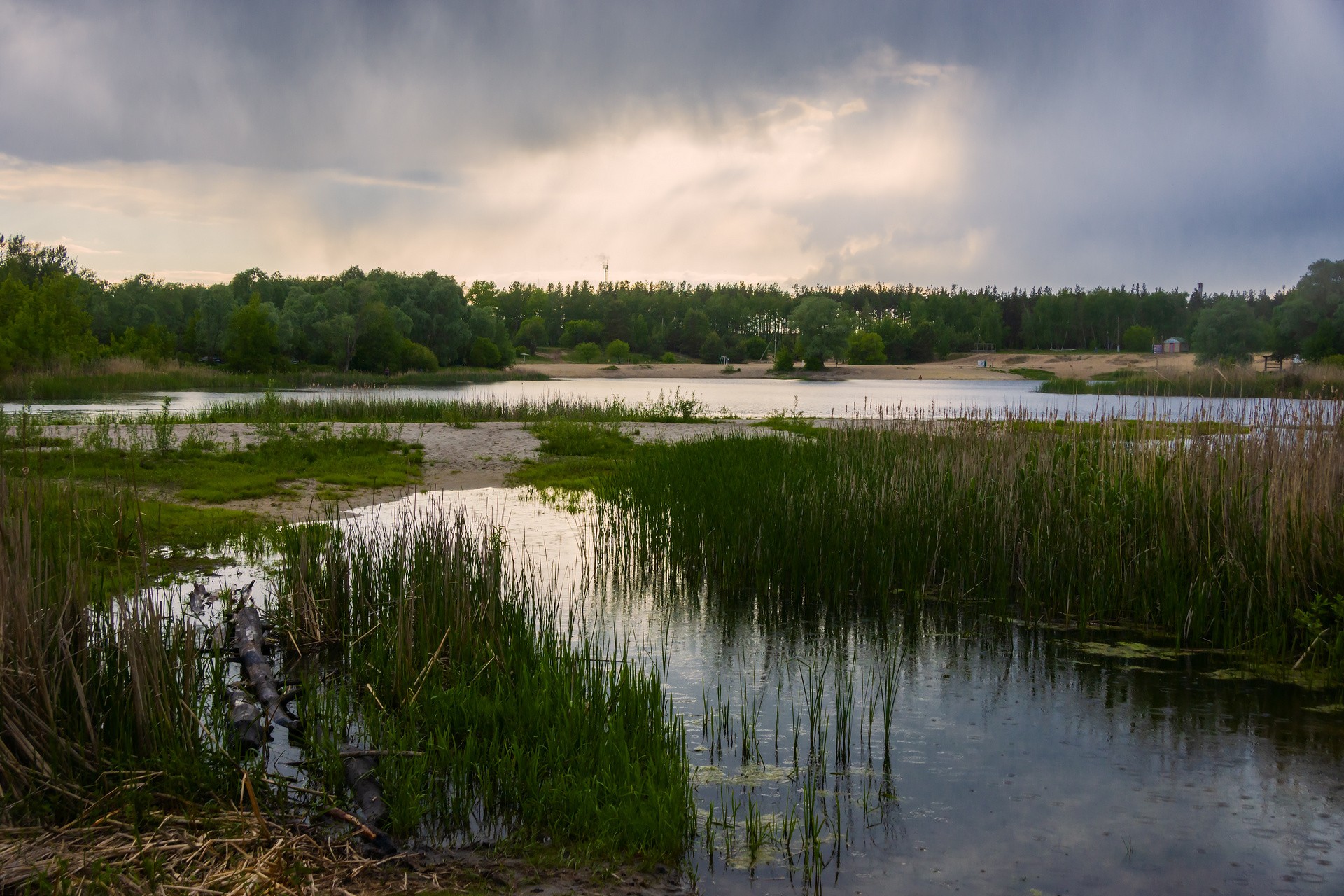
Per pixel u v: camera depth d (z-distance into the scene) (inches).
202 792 187.2
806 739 236.2
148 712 197.8
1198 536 341.7
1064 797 205.2
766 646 314.3
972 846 182.9
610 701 237.8
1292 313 2893.7
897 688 274.1
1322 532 310.5
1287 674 285.3
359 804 188.1
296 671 281.9
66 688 199.2
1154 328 6092.5
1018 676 285.7
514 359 4480.8
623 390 2687.0
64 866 147.9
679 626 337.4
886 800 202.7
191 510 504.4
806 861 169.8
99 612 225.6
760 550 402.3
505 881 163.0
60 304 2220.7
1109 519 366.0
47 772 177.8
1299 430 362.9
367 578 322.3
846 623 342.6
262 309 2842.0
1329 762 223.3
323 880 157.8
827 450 651.5
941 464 452.8
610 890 161.8
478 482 687.7
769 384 3651.6
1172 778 214.5
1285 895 167.3
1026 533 382.0
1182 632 320.8
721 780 212.1
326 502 566.9
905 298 7785.4
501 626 283.9
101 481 552.4
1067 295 6368.1
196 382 2151.8
